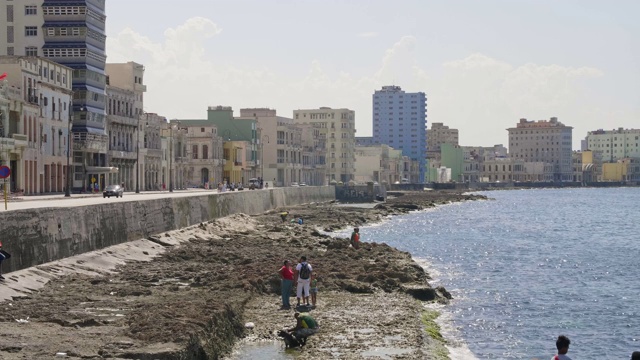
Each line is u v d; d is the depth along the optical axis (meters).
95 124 144.25
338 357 38.66
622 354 45.12
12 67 111.50
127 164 162.12
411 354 39.50
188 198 96.19
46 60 121.50
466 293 63.75
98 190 139.25
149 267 63.00
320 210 164.75
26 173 112.38
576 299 62.06
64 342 34.09
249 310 49.28
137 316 39.88
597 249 103.50
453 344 45.12
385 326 45.84
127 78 170.88
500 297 62.16
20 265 51.75
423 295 58.72
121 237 71.25
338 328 45.00
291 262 67.88
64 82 130.38
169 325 37.47
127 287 50.97
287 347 40.53
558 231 136.25
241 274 58.94
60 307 42.66
